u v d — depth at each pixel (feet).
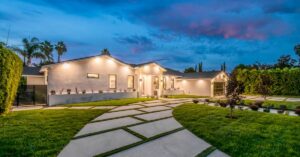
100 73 51.75
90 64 49.47
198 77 78.33
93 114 27.84
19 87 36.96
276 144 14.96
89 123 22.27
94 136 17.29
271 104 40.45
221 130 19.11
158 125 21.71
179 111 31.42
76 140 15.97
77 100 43.68
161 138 16.92
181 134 18.16
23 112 29.01
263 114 28.30
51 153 12.88
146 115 27.89
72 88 45.80
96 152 13.48
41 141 15.11
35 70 57.36
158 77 69.72
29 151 12.99
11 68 25.68
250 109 34.32
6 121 22.13
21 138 15.67
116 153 13.38
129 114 28.66
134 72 60.95
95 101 46.83
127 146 14.78
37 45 95.25
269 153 13.17
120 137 17.13
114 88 55.31
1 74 24.14
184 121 23.66
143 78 66.08
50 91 41.45
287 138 16.48
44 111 30.35
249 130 18.99
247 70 77.25
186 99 55.16
